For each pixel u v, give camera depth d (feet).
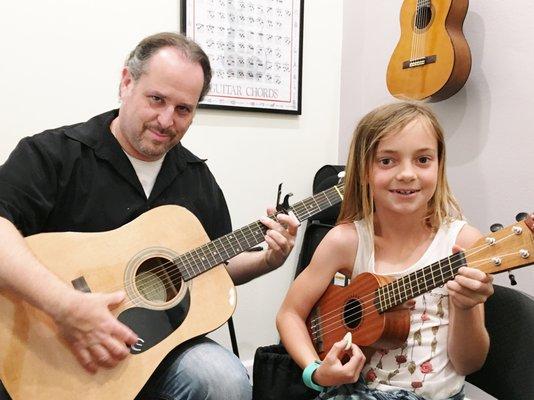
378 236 4.16
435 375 3.70
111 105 6.00
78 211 4.37
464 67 5.75
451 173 6.32
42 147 4.29
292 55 7.23
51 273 3.64
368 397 3.67
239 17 6.70
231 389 3.96
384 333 3.70
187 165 4.89
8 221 3.84
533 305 3.65
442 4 5.75
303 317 4.33
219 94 6.64
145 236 4.21
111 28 5.90
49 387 3.60
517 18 5.52
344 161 7.85
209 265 4.28
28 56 5.49
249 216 7.14
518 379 3.58
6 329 3.63
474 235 3.87
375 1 7.18
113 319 3.67
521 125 5.55
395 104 4.11
